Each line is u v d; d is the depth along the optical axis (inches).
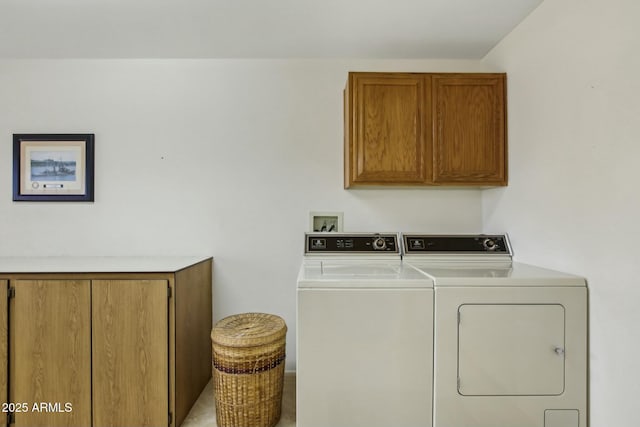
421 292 57.1
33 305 66.6
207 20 73.3
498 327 56.6
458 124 79.4
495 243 80.8
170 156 93.0
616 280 50.5
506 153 79.4
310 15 71.5
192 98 92.9
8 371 66.6
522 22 73.5
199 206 93.1
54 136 91.4
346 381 56.8
